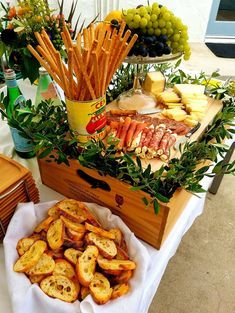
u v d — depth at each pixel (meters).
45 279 0.47
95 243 0.51
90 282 0.46
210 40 3.47
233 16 3.41
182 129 0.73
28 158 0.79
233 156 1.75
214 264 1.31
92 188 0.63
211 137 0.75
